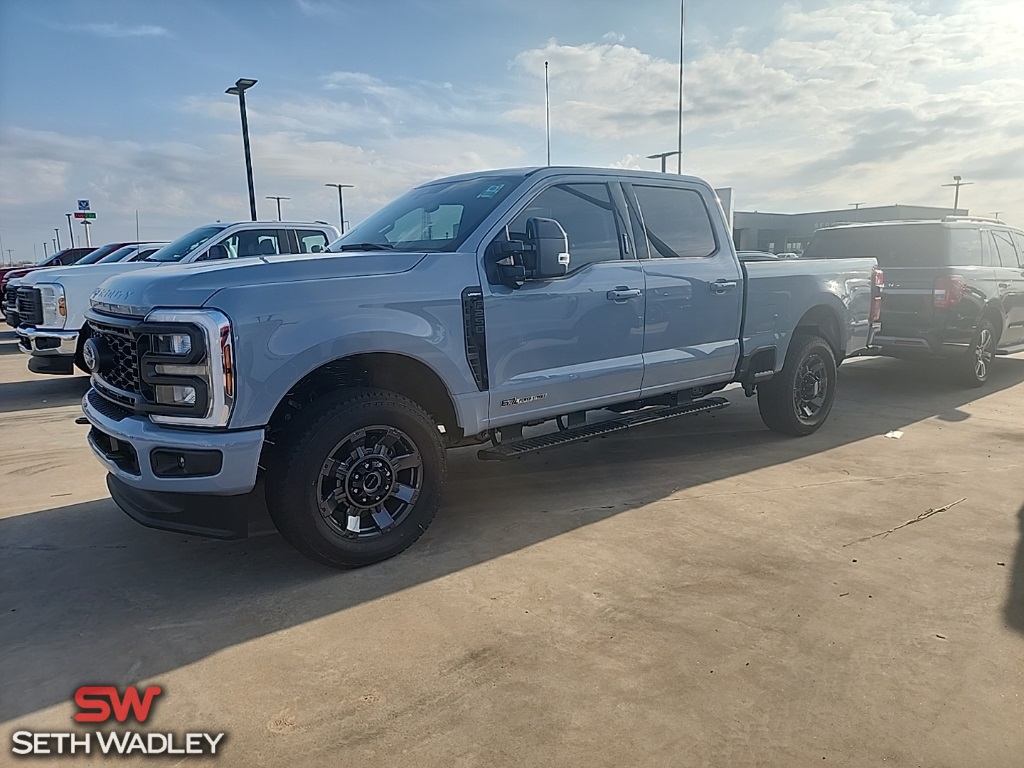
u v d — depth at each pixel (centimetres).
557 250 405
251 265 353
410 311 378
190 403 326
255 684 275
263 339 332
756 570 368
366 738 243
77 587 360
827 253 963
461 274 401
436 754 235
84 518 456
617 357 483
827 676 275
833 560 380
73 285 866
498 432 449
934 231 855
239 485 333
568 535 419
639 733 243
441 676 278
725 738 240
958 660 286
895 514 447
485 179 470
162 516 345
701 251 545
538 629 312
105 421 357
